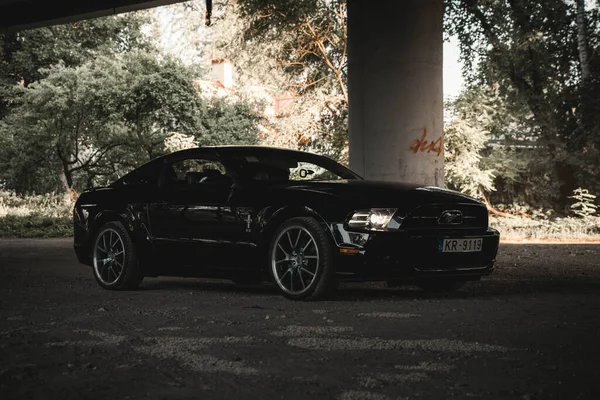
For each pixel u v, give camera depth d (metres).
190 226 6.97
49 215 22.64
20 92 36.88
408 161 11.11
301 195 6.34
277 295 6.79
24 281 8.22
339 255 6.03
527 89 19.66
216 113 30.02
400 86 11.08
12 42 38.31
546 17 19.39
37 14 18.44
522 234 15.83
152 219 7.25
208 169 7.12
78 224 7.89
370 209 6.04
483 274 6.52
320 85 23.39
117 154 31.08
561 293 6.82
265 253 6.52
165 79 28.52
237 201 6.70
